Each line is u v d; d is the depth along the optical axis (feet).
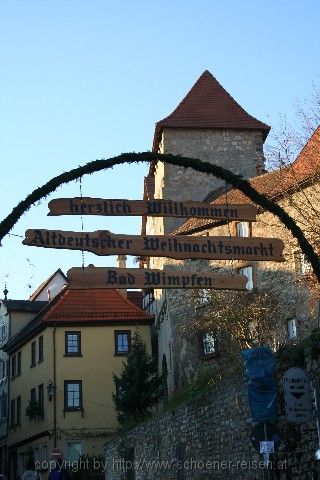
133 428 102.53
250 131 146.92
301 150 90.43
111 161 44.52
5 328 189.26
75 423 147.84
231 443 71.41
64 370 151.02
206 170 46.14
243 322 108.17
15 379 173.99
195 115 146.61
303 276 95.20
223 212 45.44
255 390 54.60
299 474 56.75
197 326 117.19
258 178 119.14
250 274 113.91
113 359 152.87
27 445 160.76
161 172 145.07
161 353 145.07
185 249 43.78
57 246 42.09
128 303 158.61
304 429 56.24
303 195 88.48
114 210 43.80
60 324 153.89
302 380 49.42
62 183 43.80
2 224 42.78
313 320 99.81
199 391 89.30
